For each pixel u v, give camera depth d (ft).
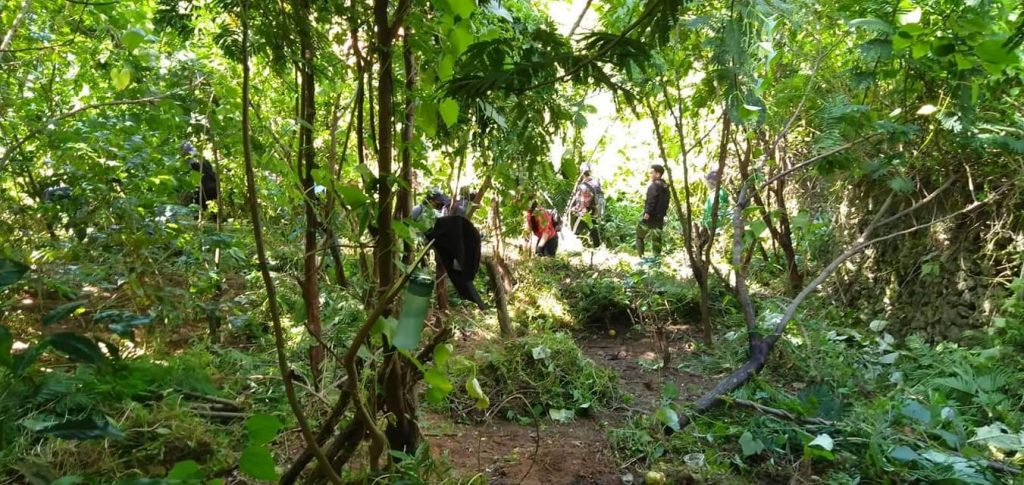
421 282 5.31
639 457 11.33
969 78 14.14
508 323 16.58
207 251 14.14
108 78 12.78
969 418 12.97
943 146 16.89
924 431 11.94
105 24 11.83
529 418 12.85
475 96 5.58
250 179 4.71
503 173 8.04
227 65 13.00
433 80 6.48
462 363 13.15
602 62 5.31
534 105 6.27
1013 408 13.41
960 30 9.78
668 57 15.51
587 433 12.38
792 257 22.98
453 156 8.29
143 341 11.27
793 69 17.76
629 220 34.17
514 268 23.13
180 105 10.81
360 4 6.54
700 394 15.16
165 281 12.76
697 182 26.66
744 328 19.48
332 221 6.97
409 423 7.49
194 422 8.49
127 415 8.05
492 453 11.09
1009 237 16.37
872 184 20.81
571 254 28.84
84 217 11.10
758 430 12.01
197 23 11.89
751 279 25.11
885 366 16.53
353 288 6.79
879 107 17.70
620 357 18.22
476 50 5.55
